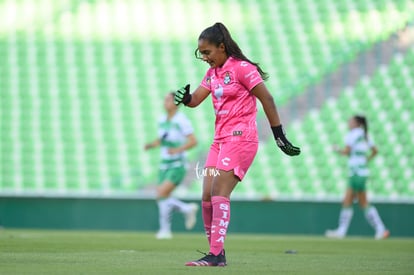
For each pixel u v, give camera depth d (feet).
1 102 241.96
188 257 81.56
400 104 234.58
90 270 61.36
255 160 219.41
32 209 194.90
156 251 94.63
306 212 192.85
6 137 230.68
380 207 193.57
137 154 224.74
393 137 224.74
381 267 72.54
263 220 192.85
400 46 252.21
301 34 260.21
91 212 194.18
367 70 245.86
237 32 262.06
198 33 263.49
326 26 261.85
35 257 77.30
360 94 238.48
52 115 237.45
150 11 270.67
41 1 273.95
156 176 219.41
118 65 253.65
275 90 242.17
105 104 240.73
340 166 218.59
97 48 260.21
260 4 271.28
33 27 267.39
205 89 73.67
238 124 70.23
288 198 193.77
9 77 250.78
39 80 249.55
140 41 261.85
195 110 232.12
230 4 271.90
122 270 61.82
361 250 110.01
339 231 176.55
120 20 268.62
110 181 218.79
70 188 218.18
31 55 258.57
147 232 187.52
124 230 193.47
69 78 250.16
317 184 215.72
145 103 240.53
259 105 233.55
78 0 274.16
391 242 144.56
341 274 62.80
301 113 234.99
